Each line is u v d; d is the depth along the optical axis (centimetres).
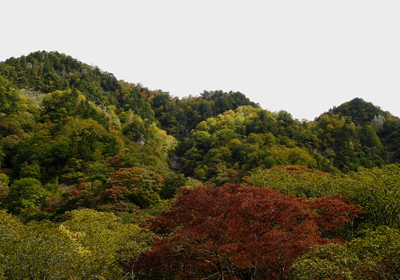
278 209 1395
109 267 1501
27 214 3528
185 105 16050
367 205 1967
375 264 1014
